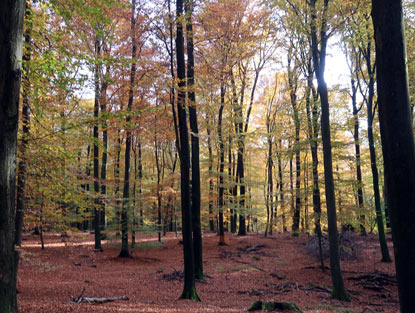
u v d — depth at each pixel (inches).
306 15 446.6
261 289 472.7
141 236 1112.2
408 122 137.1
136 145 1027.3
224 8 612.1
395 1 141.3
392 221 138.9
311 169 557.3
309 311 353.1
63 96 339.3
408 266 131.7
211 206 905.5
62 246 754.8
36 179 294.0
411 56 540.1
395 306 391.2
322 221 545.0
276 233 1125.7
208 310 324.8
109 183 688.4
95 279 490.0
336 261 428.5
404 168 134.6
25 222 338.0
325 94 445.7
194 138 526.6
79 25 410.6
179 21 373.4
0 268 152.9
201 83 580.7
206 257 728.3
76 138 297.1
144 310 308.7
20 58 166.2
